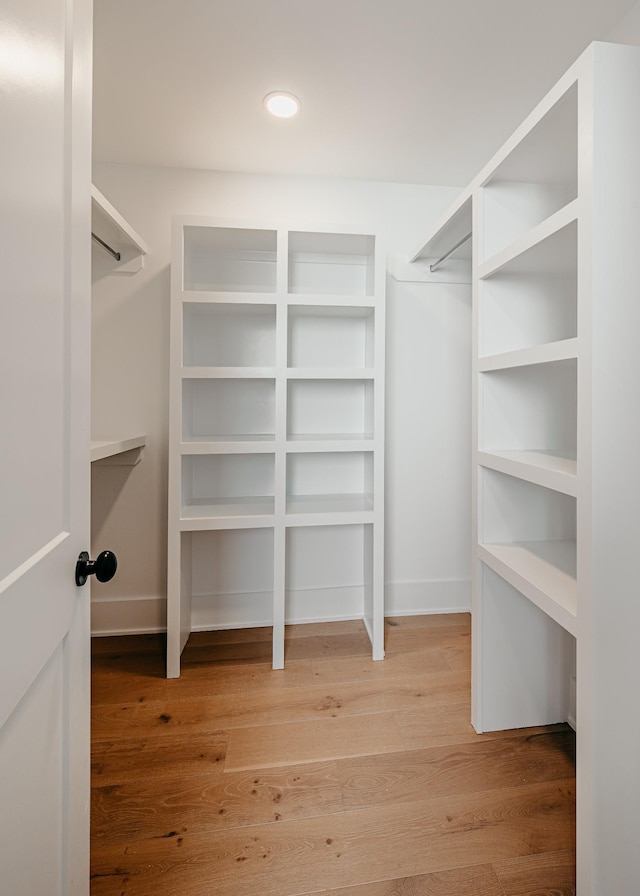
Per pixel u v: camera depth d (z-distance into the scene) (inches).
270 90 68.6
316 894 43.5
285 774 57.9
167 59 62.2
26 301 22.4
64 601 27.7
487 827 50.6
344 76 65.7
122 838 48.9
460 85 67.7
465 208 69.1
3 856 21.4
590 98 40.0
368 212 97.2
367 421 96.1
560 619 45.7
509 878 45.2
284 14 55.0
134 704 72.2
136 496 93.8
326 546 101.3
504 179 60.8
